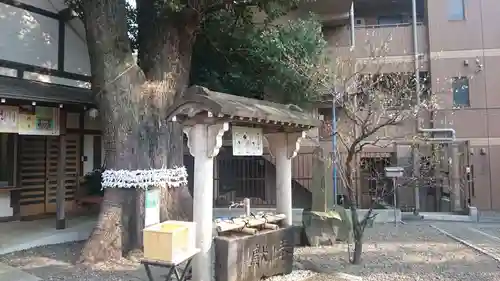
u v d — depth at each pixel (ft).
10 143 31.04
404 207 42.29
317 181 26.27
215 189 38.27
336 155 26.45
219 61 33.30
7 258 21.25
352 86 30.63
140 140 22.82
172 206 23.86
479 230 31.17
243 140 16.97
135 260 20.93
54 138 34.78
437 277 18.07
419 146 42.65
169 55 25.14
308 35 32.63
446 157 42.32
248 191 38.45
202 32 31.19
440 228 31.96
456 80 45.62
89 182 36.09
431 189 44.11
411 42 45.80
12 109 24.89
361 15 51.29
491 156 44.32
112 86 22.66
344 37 44.75
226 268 14.83
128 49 23.71
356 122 22.90
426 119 44.50
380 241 26.53
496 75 44.96
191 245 13.99
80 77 32.30
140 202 22.18
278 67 30.78
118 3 23.35
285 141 19.44
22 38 28.32
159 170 23.26
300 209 34.96
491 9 45.57
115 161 22.48
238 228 16.15
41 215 33.01
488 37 45.37
